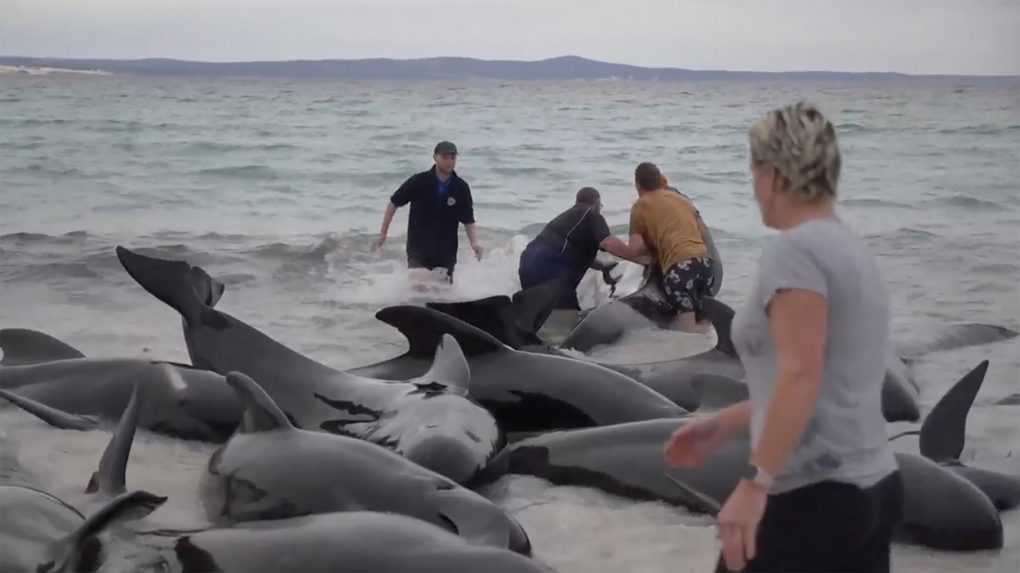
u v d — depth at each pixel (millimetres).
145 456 6871
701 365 8211
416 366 7590
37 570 4863
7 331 8188
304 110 71625
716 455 6039
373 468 5516
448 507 5199
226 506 5758
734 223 18922
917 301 12430
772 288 3738
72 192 22859
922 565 5488
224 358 7406
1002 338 10531
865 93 141875
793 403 3639
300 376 7145
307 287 12898
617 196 23766
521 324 8430
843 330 3754
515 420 7387
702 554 5594
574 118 65875
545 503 6215
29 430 7215
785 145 3768
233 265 13992
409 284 12922
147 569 5043
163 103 78938
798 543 3896
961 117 67250
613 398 7285
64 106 67375
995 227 18750
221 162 30469
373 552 4586
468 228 13164
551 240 11945
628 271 13227
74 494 6082
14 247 14789
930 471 5785
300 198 22969
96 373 7551
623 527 5914
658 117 68625
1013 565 5492
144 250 14758
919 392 8750
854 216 20375
